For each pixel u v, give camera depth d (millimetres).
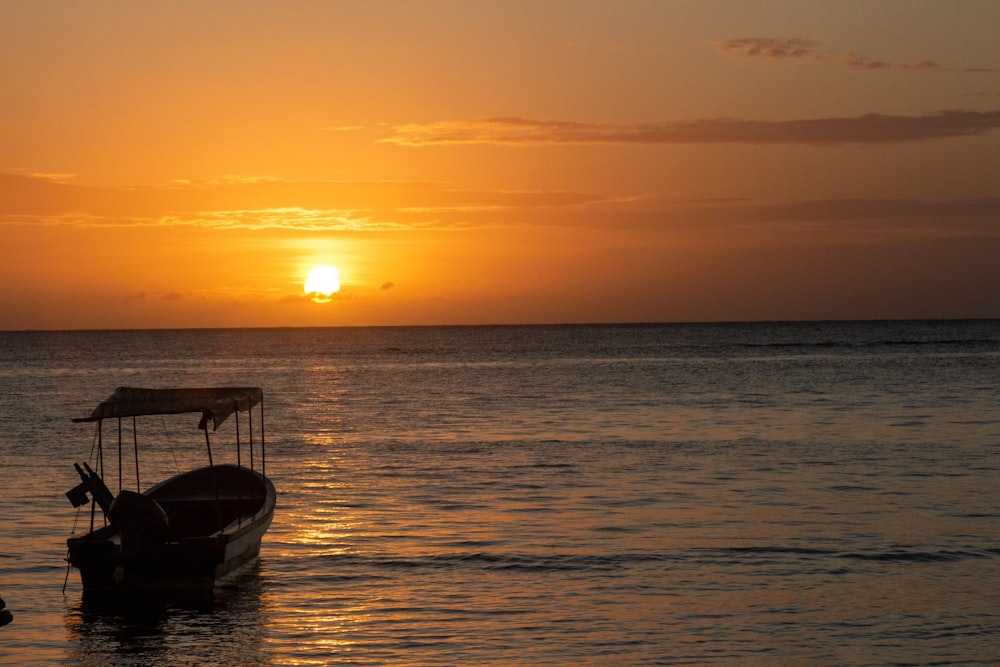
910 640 16609
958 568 20922
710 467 35250
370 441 44844
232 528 20672
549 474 34250
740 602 18750
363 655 16266
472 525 25875
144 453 41812
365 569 21484
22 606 19109
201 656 16391
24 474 34781
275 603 19109
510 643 16719
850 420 49906
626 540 23828
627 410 57688
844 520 25719
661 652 16203
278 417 56875
